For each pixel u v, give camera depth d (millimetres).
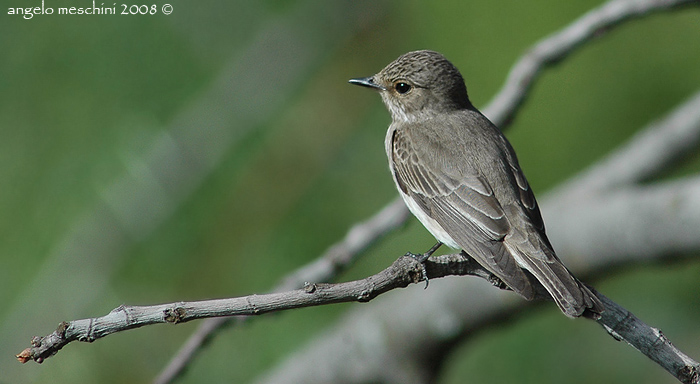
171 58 15031
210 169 14492
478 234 8852
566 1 13164
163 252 13953
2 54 14664
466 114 10094
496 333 13383
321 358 12359
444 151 9586
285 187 14711
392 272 7859
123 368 12812
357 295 7516
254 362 13000
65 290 13375
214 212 14320
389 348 12117
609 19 9883
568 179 13211
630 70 13219
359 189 14602
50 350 6832
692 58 13117
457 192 9266
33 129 14492
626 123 13375
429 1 14625
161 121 14688
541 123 13422
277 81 15133
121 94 14750
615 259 11320
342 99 15359
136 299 13539
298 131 15039
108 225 13797
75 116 14562
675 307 13773
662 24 13094
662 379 13336
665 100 13281
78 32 14875
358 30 15508
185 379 12781
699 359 13328
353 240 10031
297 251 14039
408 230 13680
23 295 13586
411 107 10281
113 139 14398
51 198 14117
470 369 13336
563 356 13359
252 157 14773
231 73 14961
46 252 13844
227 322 9367
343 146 14969
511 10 13586
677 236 10797
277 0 16250
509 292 11336
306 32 15414
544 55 10078
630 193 11273
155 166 14227
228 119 14781
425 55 10352
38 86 14664
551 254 8461
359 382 12258
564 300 7754
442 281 11891
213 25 15336
